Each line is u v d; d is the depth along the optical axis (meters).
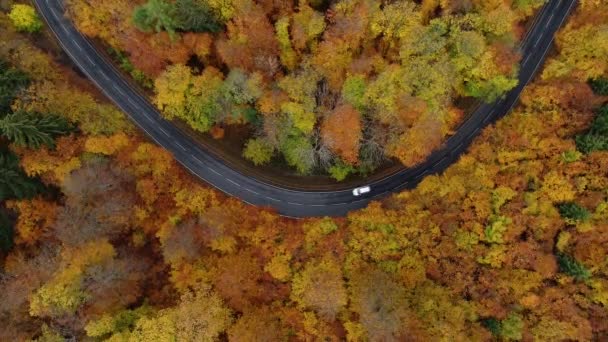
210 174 65.50
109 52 64.44
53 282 53.00
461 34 53.56
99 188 55.25
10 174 51.91
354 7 54.06
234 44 55.44
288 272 54.16
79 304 54.00
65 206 55.44
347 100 55.97
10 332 52.62
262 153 61.97
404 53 54.50
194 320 52.41
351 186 64.44
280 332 53.69
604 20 56.00
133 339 51.56
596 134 52.81
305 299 53.16
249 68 56.56
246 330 52.56
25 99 54.03
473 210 54.34
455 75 55.66
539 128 54.53
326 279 52.75
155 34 54.31
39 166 54.06
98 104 61.50
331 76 56.22
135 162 58.34
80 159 56.16
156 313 54.88
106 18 56.91
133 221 57.69
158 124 65.06
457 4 54.53
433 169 63.75
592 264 52.19
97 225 55.12
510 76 56.53
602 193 52.56
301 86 55.47
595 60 54.00
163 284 58.34
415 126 56.00
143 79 63.84
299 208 64.81
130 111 64.94
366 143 59.59
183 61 56.88
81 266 53.97
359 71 55.47
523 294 52.19
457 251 53.50
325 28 55.22
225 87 55.81
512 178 54.06
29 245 56.06
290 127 58.38
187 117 58.94
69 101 57.78
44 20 63.84
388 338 50.97
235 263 54.59
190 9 52.56
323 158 61.56
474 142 58.53
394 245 54.09
